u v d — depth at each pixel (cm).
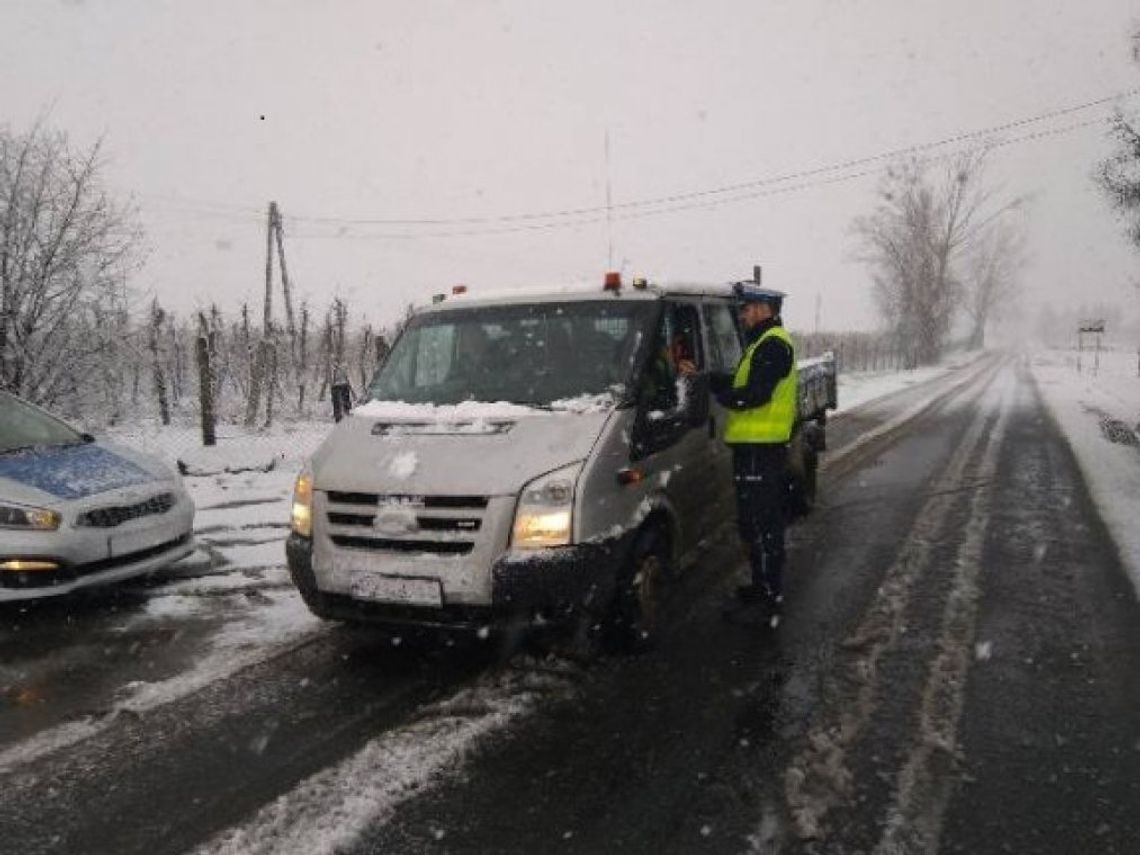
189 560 671
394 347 559
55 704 417
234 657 472
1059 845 288
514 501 402
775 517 512
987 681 420
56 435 657
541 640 475
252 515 831
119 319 1294
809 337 3512
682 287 564
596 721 383
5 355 1103
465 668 447
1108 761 342
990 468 1055
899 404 2067
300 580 438
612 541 420
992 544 680
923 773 334
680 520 514
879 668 438
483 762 348
